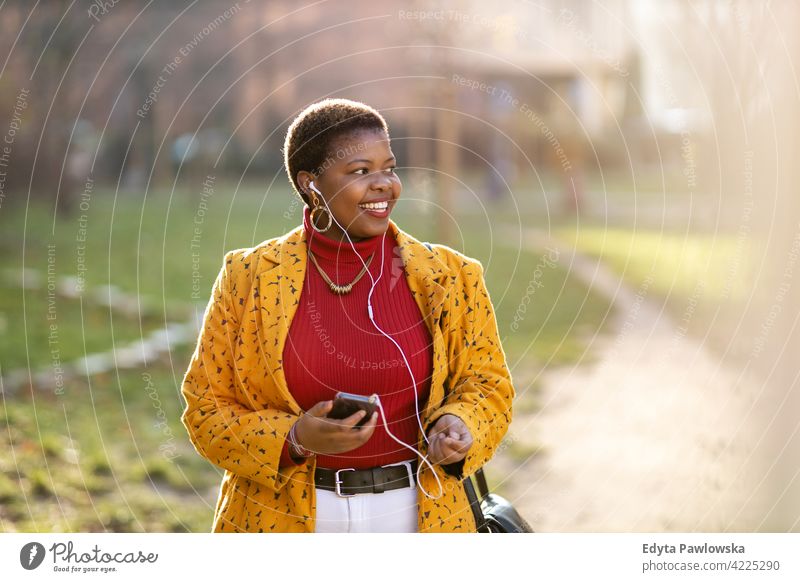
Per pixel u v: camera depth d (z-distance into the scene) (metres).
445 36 10.58
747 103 4.70
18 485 4.57
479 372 2.15
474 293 2.15
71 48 16.67
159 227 16.86
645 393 6.28
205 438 2.05
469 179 21.03
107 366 7.18
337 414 1.94
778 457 3.97
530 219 17.92
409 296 2.12
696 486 4.32
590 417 5.88
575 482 4.76
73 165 17.91
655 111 25.42
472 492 2.19
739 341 5.75
